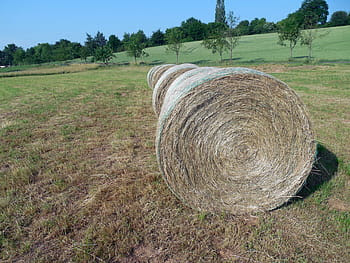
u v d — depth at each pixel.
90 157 5.73
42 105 11.47
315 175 4.45
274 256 2.94
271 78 3.53
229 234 3.27
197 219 3.54
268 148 3.65
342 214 3.52
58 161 5.49
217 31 38.66
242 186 3.71
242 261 2.90
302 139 3.55
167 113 3.54
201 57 44.94
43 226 3.50
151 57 53.34
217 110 3.60
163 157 3.62
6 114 9.95
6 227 3.49
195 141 3.62
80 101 12.23
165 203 3.88
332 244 3.05
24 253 3.09
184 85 3.82
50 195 4.28
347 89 12.07
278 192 3.67
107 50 47.53
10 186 4.55
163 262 2.91
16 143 6.63
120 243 3.15
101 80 22.25
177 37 41.97
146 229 3.38
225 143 3.66
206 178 3.68
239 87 3.57
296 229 3.31
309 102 9.71
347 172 4.46
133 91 15.18
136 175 4.79
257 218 3.58
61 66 46.69
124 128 7.76
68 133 7.44
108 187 4.40
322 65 22.05
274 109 3.56
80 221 3.57
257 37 62.69
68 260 2.97
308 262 2.84
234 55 41.94
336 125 7.06
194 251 3.03
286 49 41.62
